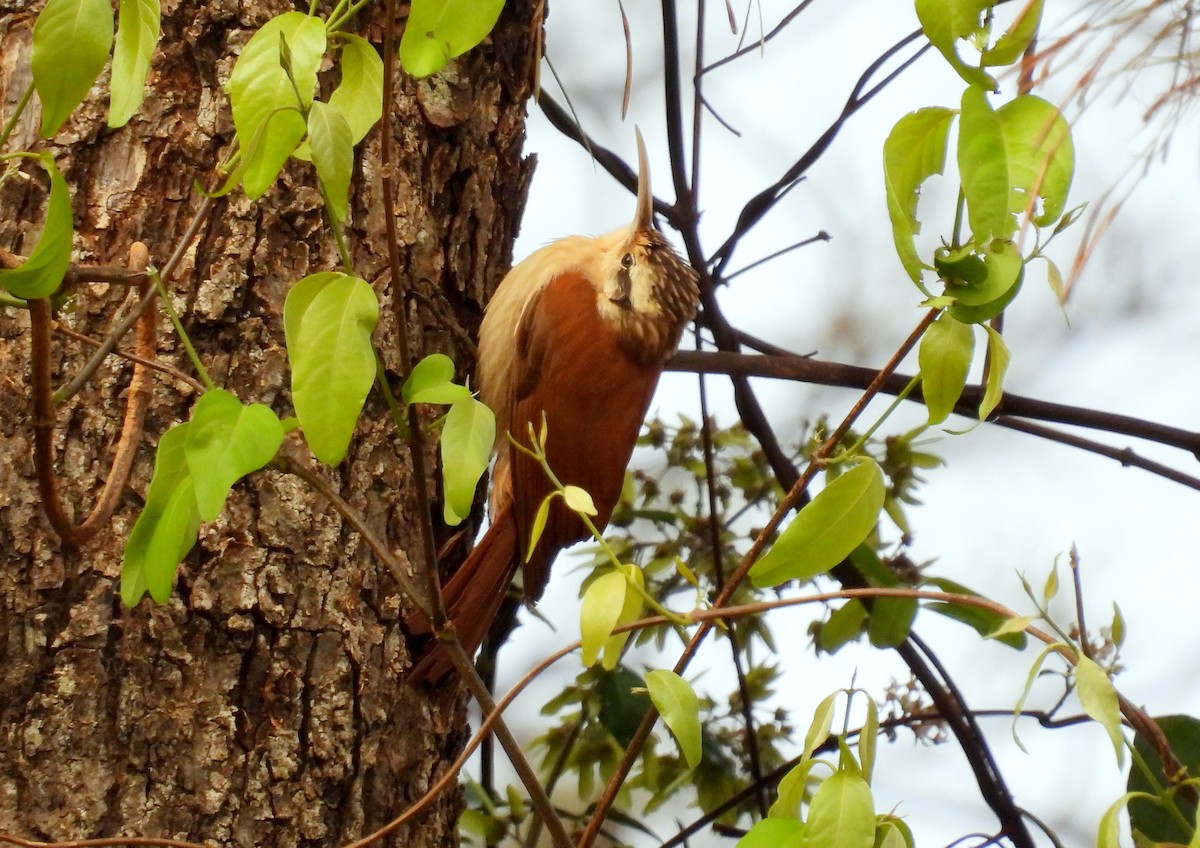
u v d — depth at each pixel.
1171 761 3.73
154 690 4.46
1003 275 3.40
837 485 3.59
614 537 7.09
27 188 4.70
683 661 3.74
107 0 3.34
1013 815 6.30
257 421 3.36
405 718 4.96
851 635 5.60
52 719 4.32
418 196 5.46
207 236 4.84
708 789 7.00
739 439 7.28
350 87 3.93
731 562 7.02
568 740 6.96
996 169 3.34
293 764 4.60
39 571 4.40
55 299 3.78
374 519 5.01
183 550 3.51
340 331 3.34
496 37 5.93
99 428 4.55
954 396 3.69
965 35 3.21
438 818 5.11
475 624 6.13
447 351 5.53
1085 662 3.19
